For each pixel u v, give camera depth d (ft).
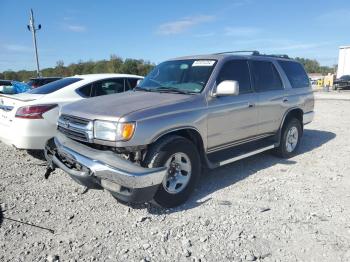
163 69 18.57
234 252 11.14
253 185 16.96
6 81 56.44
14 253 11.11
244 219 13.32
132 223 13.08
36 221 13.23
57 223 13.09
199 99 15.40
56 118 19.36
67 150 13.78
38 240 11.90
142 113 13.19
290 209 14.21
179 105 14.55
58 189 16.34
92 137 13.26
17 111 18.83
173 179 14.21
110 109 13.62
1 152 22.56
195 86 16.16
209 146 15.99
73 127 14.08
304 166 20.20
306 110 23.18
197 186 16.83
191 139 15.47
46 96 20.11
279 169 19.53
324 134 30.48
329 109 50.65
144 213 13.89
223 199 15.25
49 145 15.70
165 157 13.47
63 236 12.17
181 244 11.62
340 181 17.63
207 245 11.53
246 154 17.92
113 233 12.36
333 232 12.34
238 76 17.87
